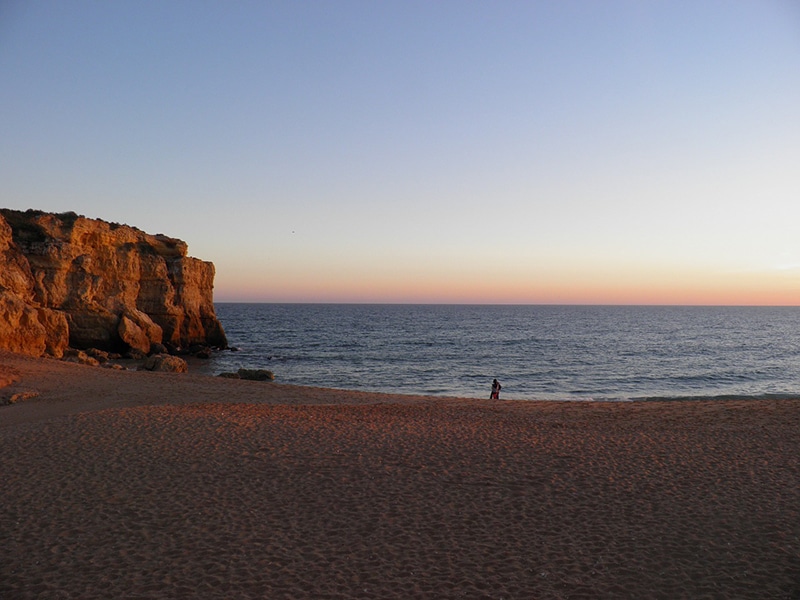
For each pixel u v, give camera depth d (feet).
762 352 239.09
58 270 166.91
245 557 28.63
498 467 42.32
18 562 28.04
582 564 27.84
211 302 222.07
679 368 182.50
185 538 30.68
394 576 26.78
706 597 24.84
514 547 29.66
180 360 146.61
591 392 135.64
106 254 180.86
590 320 565.94
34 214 176.24
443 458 44.52
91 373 109.40
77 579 26.50
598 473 41.01
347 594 25.21
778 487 37.93
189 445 47.39
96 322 173.37
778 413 64.69
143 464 42.39
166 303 195.93
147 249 196.54
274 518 33.22
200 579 26.53
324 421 59.26
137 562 28.12
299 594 25.21
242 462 43.06
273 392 100.83
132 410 61.87
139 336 177.06
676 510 34.14
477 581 26.32
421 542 30.25
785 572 26.78
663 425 58.90
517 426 58.29
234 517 33.32
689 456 45.44
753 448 47.96
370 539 30.60
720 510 34.04
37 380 97.25
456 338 313.53
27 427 54.75
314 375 161.89
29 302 156.97
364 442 49.24
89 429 52.29
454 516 33.50
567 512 34.01
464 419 64.03
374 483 38.83
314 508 34.63
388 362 196.85
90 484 38.34
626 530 31.50
